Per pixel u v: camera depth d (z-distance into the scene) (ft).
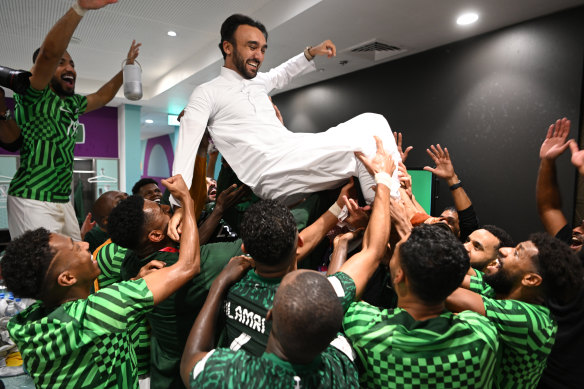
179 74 16.39
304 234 4.02
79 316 2.82
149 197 7.81
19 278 2.85
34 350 2.79
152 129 31.32
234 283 3.17
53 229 6.01
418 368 2.74
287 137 4.71
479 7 8.44
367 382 3.04
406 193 4.80
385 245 3.41
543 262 3.47
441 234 2.84
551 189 6.00
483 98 9.97
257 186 4.63
